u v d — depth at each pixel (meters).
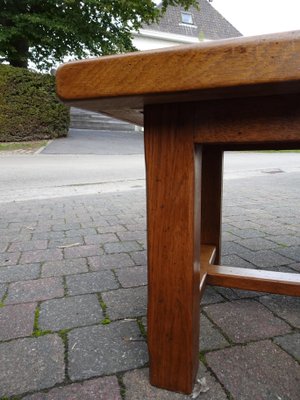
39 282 1.32
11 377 0.78
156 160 0.64
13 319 1.04
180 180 0.63
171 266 0.67
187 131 0.60
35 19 8.69
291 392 0.72
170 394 0.71
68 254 1.66
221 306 1.10
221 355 0.84
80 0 8.90
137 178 4.57
